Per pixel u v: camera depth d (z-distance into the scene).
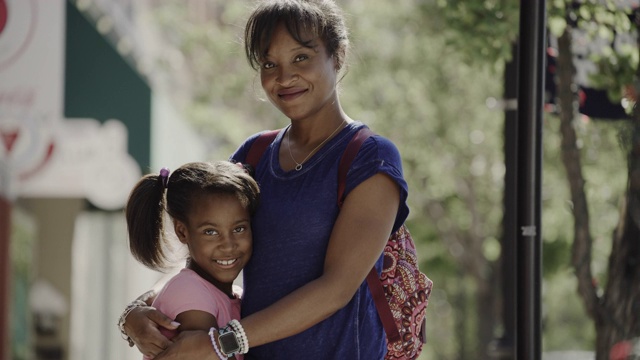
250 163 3.87
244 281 3.72
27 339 12.14
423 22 18.55
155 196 3.80
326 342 3.59
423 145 19.19
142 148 11.01
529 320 3.97
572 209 5.86
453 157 19.58
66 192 10.73
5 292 10.03
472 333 23.95
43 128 10.37
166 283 3.67
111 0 11.66
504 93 7.37
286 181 3.68
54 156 10.42
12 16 10.34
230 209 3.61
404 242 3.82
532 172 3.97
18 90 10.36
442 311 24.89
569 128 5.62
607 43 5.26
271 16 3.60
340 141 3.66
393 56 18.95
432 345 24.89
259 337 3.42
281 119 20.44
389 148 3.62
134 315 3.57
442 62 18.53
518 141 4.00
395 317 3.75
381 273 3.75
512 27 7.43
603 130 6.95
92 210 13.51
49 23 10.41
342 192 3.58
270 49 3.61
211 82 20.69
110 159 10.82
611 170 9.84
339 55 3.73
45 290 13.41
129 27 11.77
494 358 7.64
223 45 20.66
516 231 4.01
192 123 19.02
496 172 19.81
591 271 5.82
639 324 5.26
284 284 3.62
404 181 3.59
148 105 11.05
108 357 13.52
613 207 10.86
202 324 3.56
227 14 21.42
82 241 13.62
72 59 10.99
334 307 3.47
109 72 11.02
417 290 3.80
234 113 20.28
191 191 3.63
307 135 3.72
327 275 3.49
